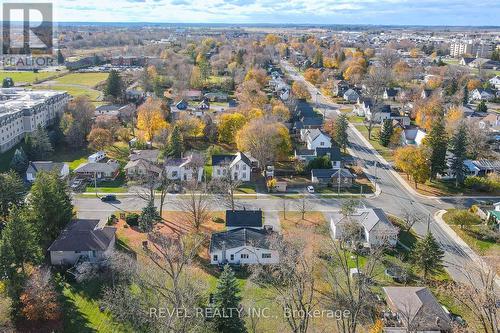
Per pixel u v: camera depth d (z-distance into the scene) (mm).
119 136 127125
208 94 184125
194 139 127062
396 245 71250
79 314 54406
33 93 151625
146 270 58094
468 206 86875
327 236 72750
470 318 53000
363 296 48344
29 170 97750
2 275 53531
